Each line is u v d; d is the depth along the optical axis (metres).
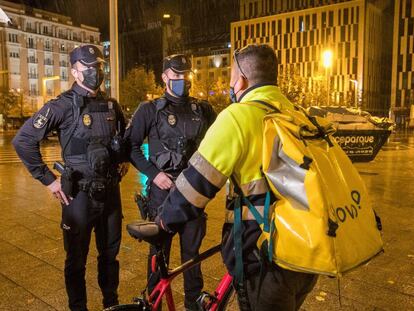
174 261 4.37
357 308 3.35
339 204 1.65
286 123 1.68
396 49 79.00
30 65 85.25
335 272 1.55
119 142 2.87
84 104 2.83
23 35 83.50
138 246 4.78
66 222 2.88
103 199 2.88
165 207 1.79
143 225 1.93
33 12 86.00
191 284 3.04
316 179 1.58
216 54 94.44
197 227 3.02
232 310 2.53
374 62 81.12
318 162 1.66
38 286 3.71
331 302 3.45
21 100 72.56
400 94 79.19
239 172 1.75
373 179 10.98
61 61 91.19
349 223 1.66
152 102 3.09
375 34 80.75
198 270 3.06
